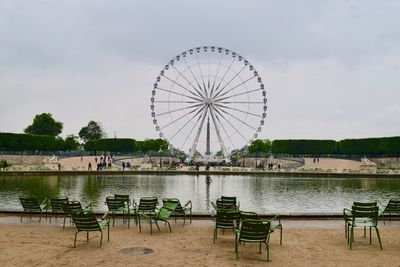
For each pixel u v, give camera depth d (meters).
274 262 12.59
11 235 16.41
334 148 108.94
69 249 13.98
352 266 12.24
